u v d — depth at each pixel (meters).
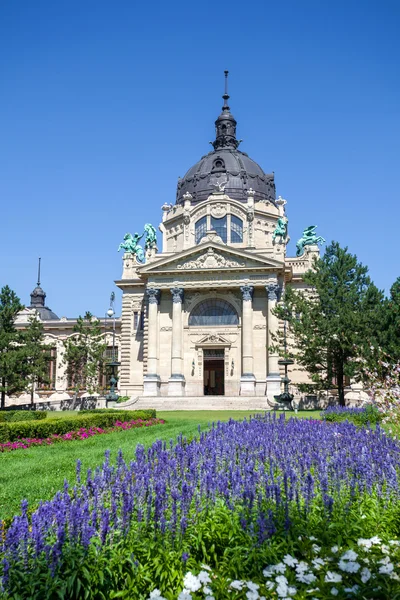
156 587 8.86
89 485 11.27
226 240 78.69
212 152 88.81
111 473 12.21
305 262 76.81
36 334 78.06
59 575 8.60
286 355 57.97
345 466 14.10
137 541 9.68
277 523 10.54
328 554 9.09
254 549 9.39
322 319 54.66
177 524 10.05
